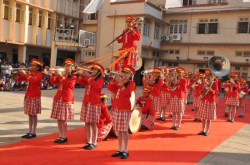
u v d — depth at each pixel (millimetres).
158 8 26188
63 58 25609
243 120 10234
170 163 4758
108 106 6633
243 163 5051
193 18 26156
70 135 6348
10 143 5398
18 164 4289
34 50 22250
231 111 9859
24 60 19844
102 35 25688
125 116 4945
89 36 21234
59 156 4812
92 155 4984
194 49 26203
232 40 24469
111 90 5324
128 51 6574
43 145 5414
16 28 19219
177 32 26969
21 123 7191
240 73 24359
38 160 4531
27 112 5738
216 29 25141
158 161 4828
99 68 5172
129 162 4699
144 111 7477
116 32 24969
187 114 10828
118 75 5211
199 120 9383
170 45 27141
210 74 7125
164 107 9141
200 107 7199
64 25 23453
